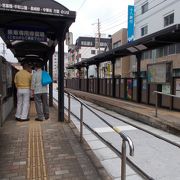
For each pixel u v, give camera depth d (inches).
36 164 181.3
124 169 122.0
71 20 273.1
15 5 251.1
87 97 759.7
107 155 228.5
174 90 454.6
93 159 194.5
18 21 296.0
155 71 495.2
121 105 529.0
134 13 1269.7
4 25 317.7
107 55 708.0
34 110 417.4
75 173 169.0
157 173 191.8
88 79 1071.6
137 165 206.1
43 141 232.1
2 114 298.2
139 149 249.1
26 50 496.4
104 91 848.3
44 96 326.6
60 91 319.3
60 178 161.0
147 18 1156.5
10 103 395.2
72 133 261.0
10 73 397.4
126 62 1413.6
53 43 412.2
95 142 268.5
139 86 582.9
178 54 912.3
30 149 210.5
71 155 200.4
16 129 273.6
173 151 243.0
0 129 273.1
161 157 226.2
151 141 278.5
